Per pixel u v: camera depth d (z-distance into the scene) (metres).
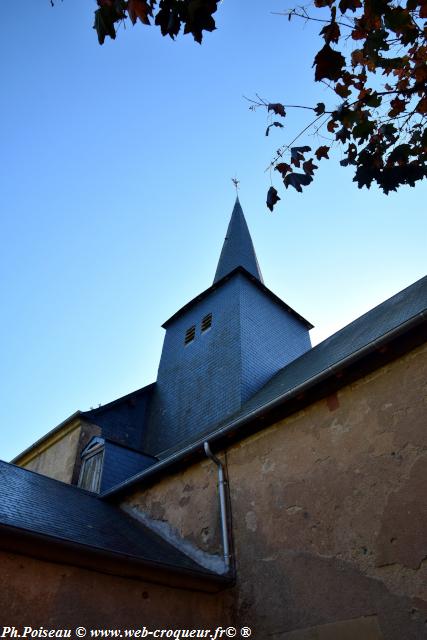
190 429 11.73
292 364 12.26
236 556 5.84
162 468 7.57
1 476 7.08
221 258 19.23
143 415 14.27
